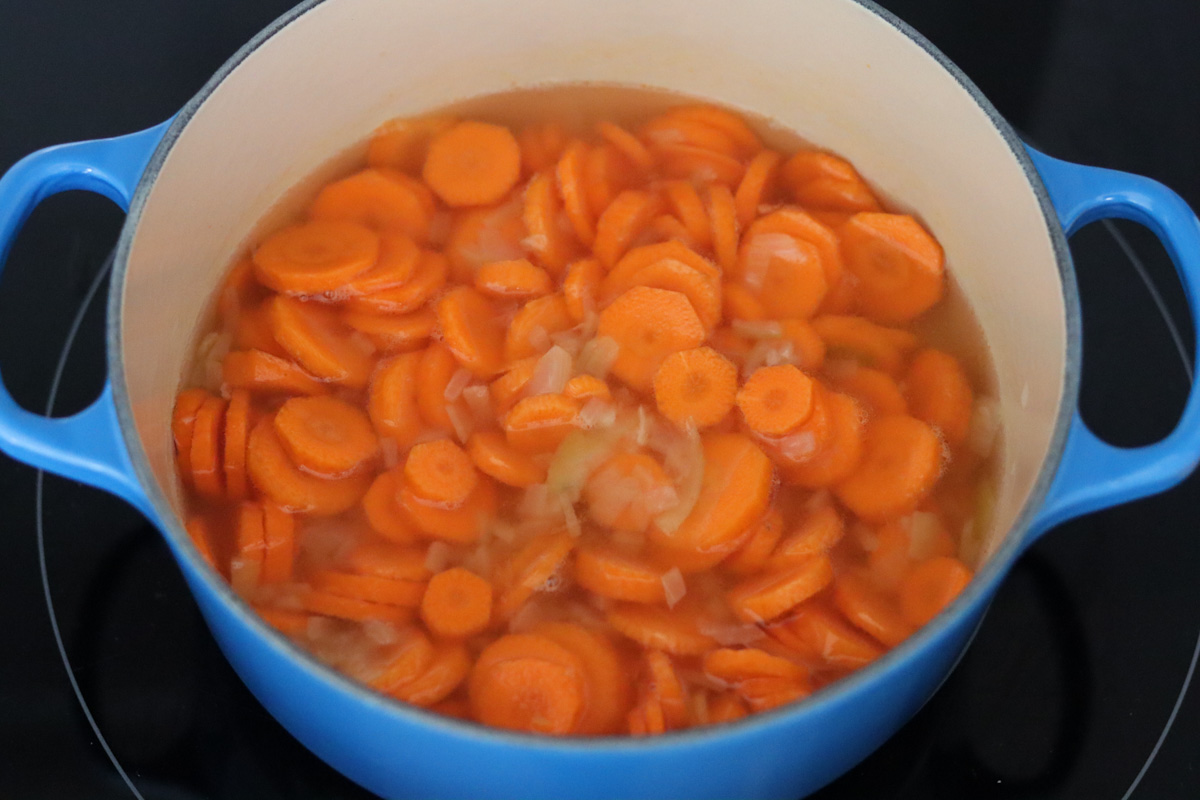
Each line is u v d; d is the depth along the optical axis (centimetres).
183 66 83
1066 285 69
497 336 74
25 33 84
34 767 70
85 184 71
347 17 75
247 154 76
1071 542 75
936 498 73
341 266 74
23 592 73
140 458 65
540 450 72
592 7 78
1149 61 85
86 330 78
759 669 68
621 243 76
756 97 81
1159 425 77
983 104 73
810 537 70
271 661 64
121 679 72
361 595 69
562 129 80
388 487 71
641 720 67
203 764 71
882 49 75
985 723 72
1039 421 70
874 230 77
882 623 69
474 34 79
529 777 63
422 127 80
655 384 73
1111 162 82
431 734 62
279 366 73
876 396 74
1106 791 71
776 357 74
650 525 71
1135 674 73
